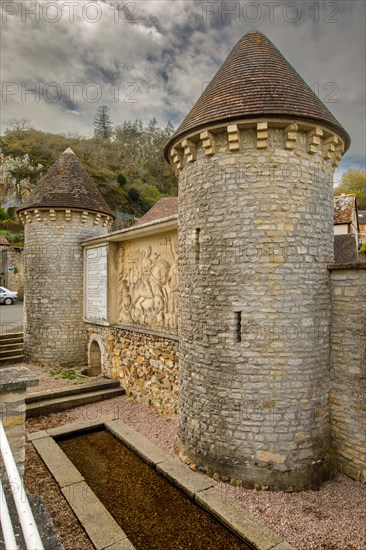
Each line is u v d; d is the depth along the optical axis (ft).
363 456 19.49
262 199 19.27
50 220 43.04
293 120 18.65
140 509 18.03
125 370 35.29
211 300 20.44
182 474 20.36
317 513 17.13
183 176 22.56
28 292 44.91
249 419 19.25
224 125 19.10
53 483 19.72
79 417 29.58
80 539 15.48
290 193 19.39
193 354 21.52
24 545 8.63
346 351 20.20
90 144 179.32
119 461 22.97
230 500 17.89
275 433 19.06
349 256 32.40
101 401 33.53
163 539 15.97
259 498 18.20
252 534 15.47
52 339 42.91
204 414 20.67
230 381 19.72
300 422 19.31
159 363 29.89
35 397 31.35
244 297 19.43
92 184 47.09
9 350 46.03
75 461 22.99
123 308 36.91
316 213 20.18
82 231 44.04
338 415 20.57
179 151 22.41
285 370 19.13
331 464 20.47
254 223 19.33
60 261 43.06
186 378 22.11
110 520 16.46
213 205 20.34
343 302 20.35
